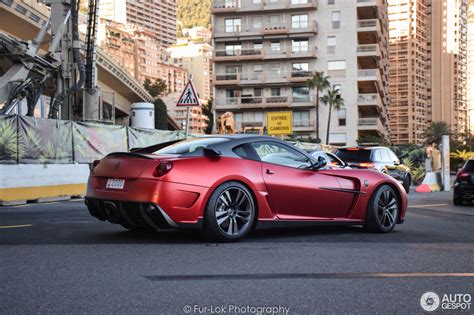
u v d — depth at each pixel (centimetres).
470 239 683
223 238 607
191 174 587
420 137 15388
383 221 740
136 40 18725
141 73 18812
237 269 467
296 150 694
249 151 645
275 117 3719
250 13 7019
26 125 1365
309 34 6819
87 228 736
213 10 7038
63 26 2350
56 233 682
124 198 585
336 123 6806
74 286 401
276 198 645
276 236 679
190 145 645
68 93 2272
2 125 1295
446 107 16012
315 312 346
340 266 486
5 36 2053
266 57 6912
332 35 6819
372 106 6856
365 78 6750
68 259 504
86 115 2389
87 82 2408
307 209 675
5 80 2130
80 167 1489
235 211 618
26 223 800
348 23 6775
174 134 1995
